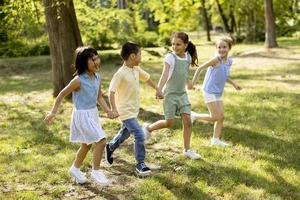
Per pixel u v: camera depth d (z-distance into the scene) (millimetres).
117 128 7422
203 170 5242
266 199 4426
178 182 4883
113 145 5438
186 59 5457
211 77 6086
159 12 22234
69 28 9953
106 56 20781
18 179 5176
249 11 32688
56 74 10242
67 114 8656
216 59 5980
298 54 18266
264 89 10766
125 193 4688
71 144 6559
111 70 17453
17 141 6758
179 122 7488
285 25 36094
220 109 6156
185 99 5586
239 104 9008
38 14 9984
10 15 10391
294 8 37281
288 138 6535
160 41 28844
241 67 15812
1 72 18500
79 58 4688
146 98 10141
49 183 5027
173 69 5387
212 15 37656
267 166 5316
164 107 5633
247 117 7852
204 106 8953
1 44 23234
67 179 5105
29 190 4844
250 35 32750
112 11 23359
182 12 21656
